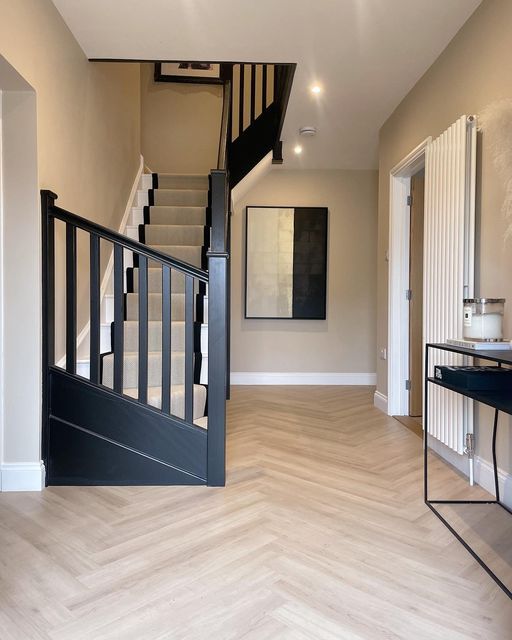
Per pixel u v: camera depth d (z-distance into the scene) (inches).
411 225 155.3
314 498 88.2
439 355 110.0
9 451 89.7
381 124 165.9
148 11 100.0
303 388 211.2
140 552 68.1
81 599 57.3
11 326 88.4
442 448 114.0
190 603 56.5
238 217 219.3
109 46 114.3
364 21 103.8
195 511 81.8
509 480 85.0
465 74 104.3
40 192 89.8
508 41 87.4
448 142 105.4
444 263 107.4
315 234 220.4
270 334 221.8
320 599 57.4
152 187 184.7
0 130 87.1
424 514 81.9
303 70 126.5
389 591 59.2
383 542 71.7
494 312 80.0
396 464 108.7
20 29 82.4
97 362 92.8
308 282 221.0
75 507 82.9
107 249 140.0
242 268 220.2
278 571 63.4
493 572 63.6
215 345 92.6
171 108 215.3
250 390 205.2
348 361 223.1
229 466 105.6
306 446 121.9
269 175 219.9
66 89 105.0
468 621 53.7
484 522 79.0
